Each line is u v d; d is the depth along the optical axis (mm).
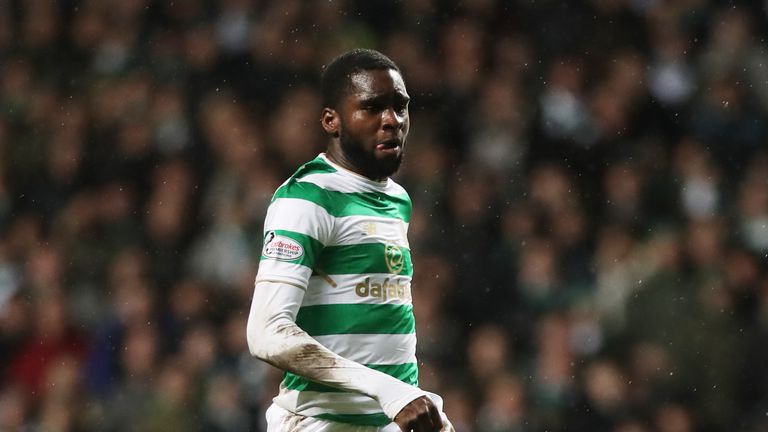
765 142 35906
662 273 30422
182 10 42125
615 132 36500
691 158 35094
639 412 29266
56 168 39219
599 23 39312
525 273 32469
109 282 35531
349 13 40281
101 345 33969
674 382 29312
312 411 14086
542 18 39688
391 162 14102
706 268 30625
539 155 36062
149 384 32344
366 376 12766
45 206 38688
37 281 35969
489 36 39531
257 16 40562
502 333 31531
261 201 35125
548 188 34344
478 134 36656
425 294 31938
